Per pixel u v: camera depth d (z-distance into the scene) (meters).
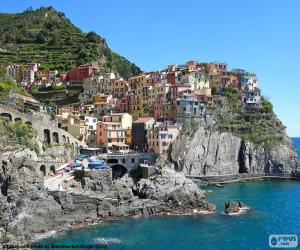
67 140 146.50
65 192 101.31
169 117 171.88
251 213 113.00
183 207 115.25
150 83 199.12
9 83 169.50
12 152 106.69
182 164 160.00
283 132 197.12
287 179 180.50
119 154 143.75
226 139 176.00
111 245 84.94
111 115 169.62
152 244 86.25
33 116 137.88
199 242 88.25
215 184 163.00
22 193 96.50
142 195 119.25
